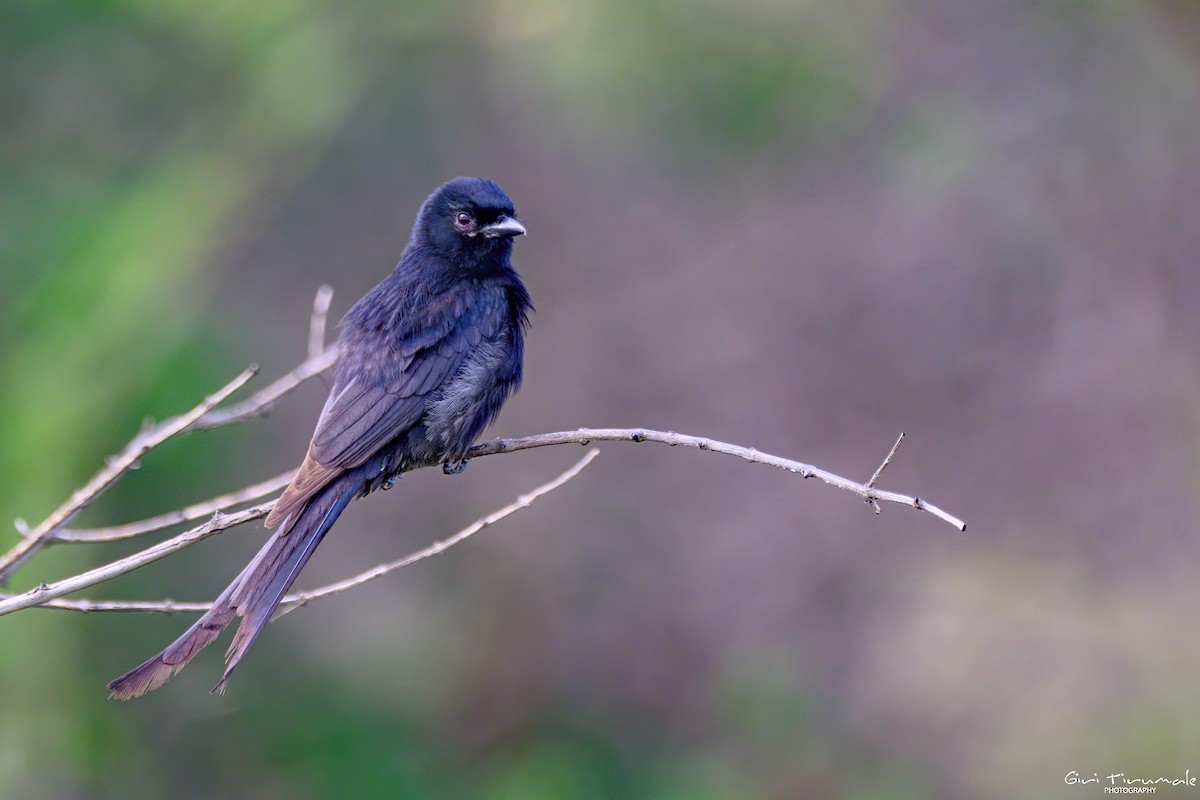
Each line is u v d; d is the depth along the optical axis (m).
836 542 16.70
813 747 15.59
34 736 13.55
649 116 17.91
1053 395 17.25
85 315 14.78
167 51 16.75
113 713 13.90
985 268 17.81
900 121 18.42
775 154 18.22
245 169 16.56
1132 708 15.29
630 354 17.42
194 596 14.12
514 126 17.66
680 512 16.81
